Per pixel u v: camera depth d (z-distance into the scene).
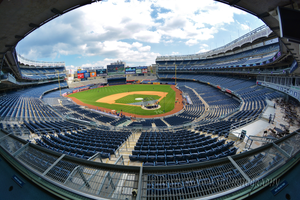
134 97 52.94
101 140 13.59
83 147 11.88
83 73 91.38
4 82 30.56
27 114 23.39
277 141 5.47
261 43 43.09
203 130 16.19
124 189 4.32
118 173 4.62
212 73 68.69
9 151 5.94
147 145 12.23
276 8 5.89
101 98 54.38
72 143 12.35
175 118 28.00
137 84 90.94
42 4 5.96
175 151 10.42
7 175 4.64
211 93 48.25
